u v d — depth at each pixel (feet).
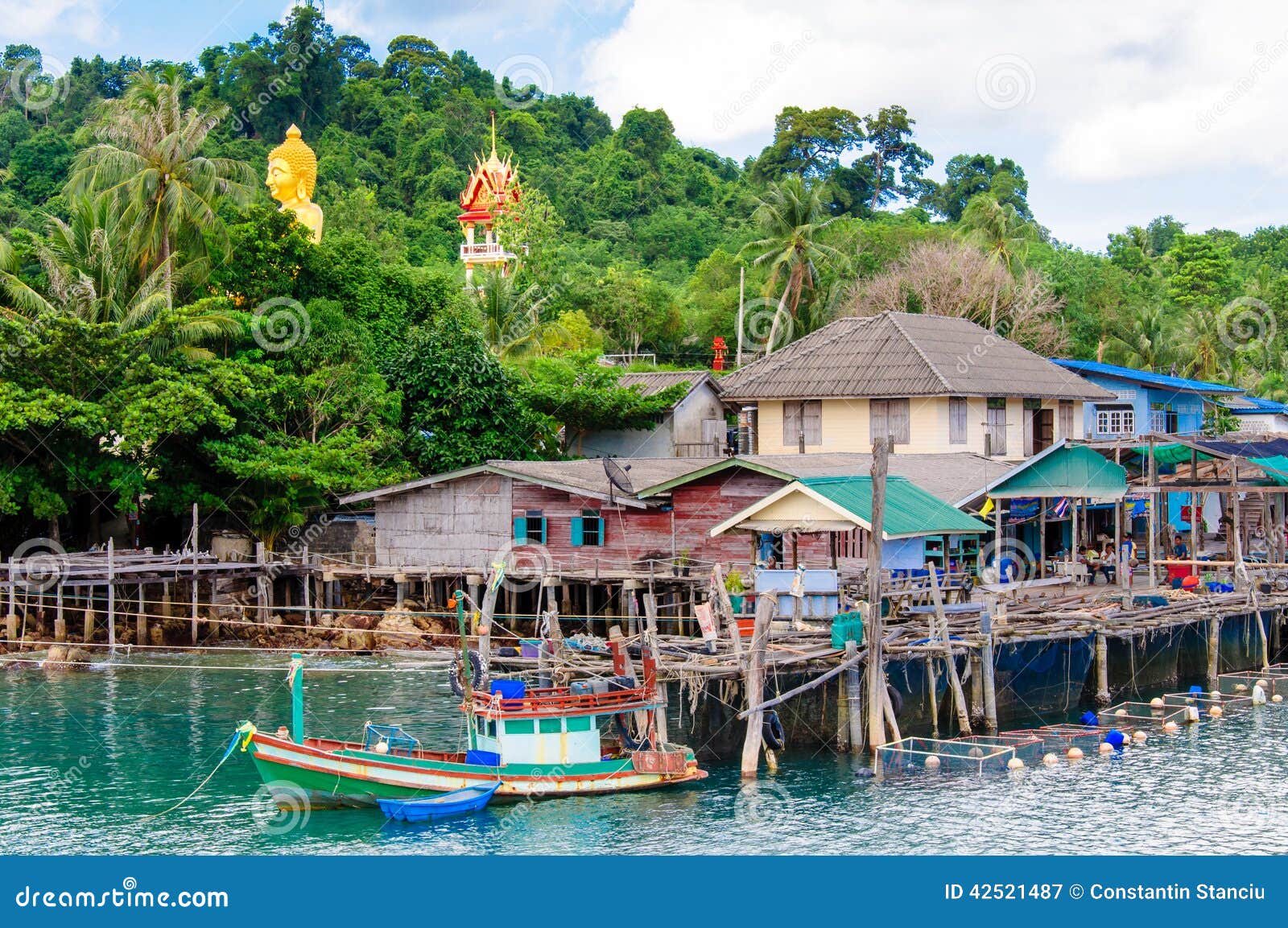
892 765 108.27
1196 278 351.87
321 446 178.09
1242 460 168.35
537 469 164.55
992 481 150.30
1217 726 127.54
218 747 116.88
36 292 182.80
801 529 122.62
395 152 421.18
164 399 163.43
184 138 195.52
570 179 422.41
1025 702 128.98
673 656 109.81
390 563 171.32
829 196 400.67
